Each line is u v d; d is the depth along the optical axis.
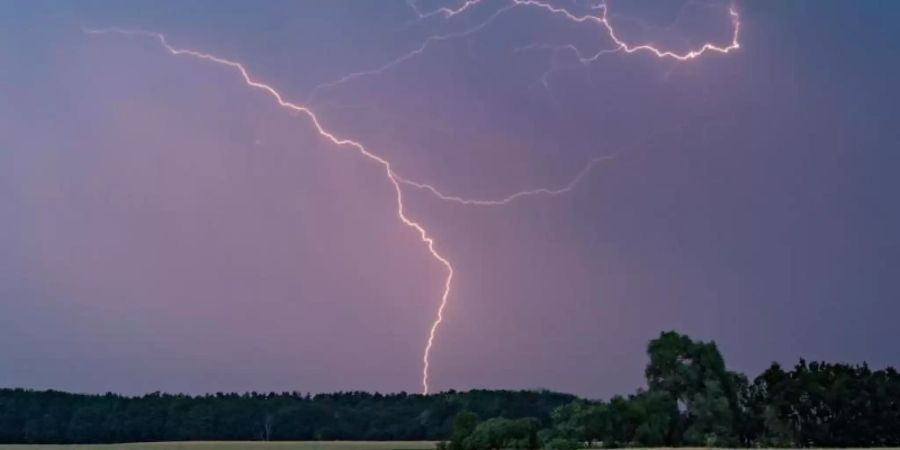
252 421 125.56
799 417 84.06
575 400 72.62
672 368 77.31
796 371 87.94
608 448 69.75
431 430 117.69
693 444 74.00
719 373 78.00
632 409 71.56
